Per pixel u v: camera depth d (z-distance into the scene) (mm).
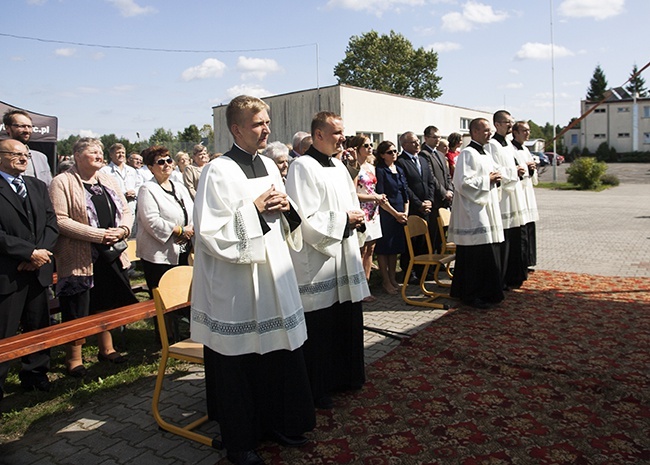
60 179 4258
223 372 2863
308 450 3057
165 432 3400
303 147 6148
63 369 4551
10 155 3760
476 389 3768
